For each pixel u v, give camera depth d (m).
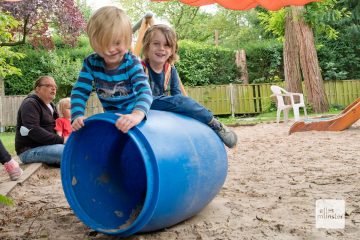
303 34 15.35
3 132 15.88
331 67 18.58
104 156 3.02
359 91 18.06
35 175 5.15
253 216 3.00
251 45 19.05
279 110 11.59
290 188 3.83
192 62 18.25
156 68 3.64
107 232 2.61
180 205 2.67
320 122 8.69
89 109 16.12
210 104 17.61
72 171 2.82
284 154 6.04
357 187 3.72
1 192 4.04
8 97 15.98
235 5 7.31
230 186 4.04
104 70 2.82
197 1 7.32
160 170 2.48
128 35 2.66
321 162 5.16
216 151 3.01
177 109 3.06
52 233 2.85
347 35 19.05
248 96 17.52
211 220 2.95
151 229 2.71
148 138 2.53
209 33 30.77
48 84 5.81
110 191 2.96
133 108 2.70
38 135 5.67
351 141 7.07
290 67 15.63
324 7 15.55
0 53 8.46
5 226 3.06
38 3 11.62
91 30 2.61
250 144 7.52
